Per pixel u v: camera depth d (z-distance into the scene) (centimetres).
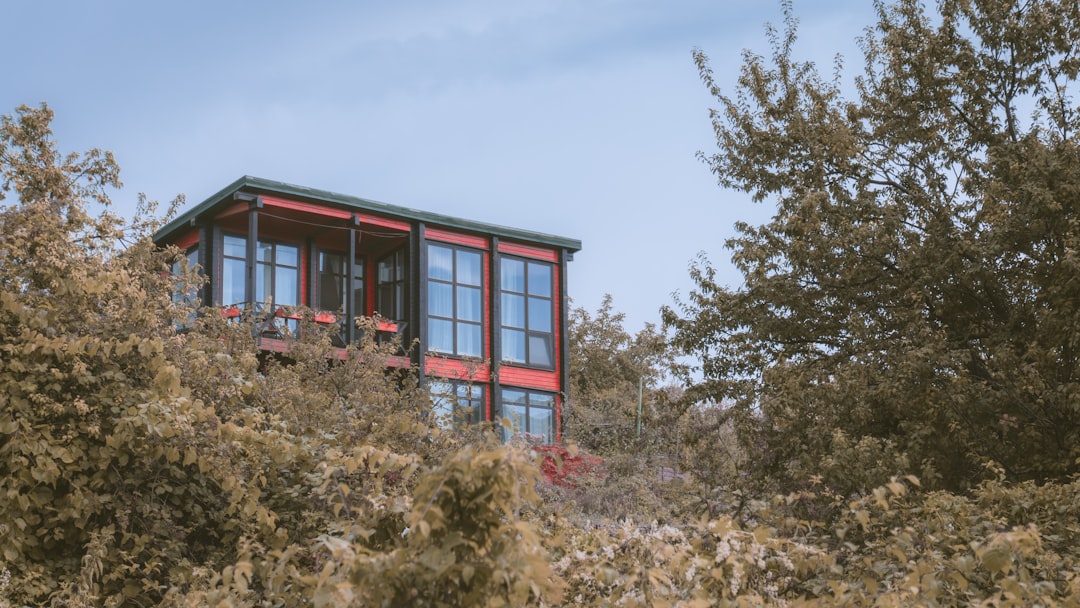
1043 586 496
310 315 1577
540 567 353
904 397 1652
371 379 1420
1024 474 1633
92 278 835
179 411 759
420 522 342
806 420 1723
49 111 1109
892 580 584
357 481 753
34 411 775
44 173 1068
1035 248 1784
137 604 751
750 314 1986
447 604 360
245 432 755
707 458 1794
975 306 1889
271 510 770
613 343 4334
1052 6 1916
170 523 765
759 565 521
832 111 2027
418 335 2514
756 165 2084
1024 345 1777
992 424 1656
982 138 1952
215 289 2398
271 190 2338
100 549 717
